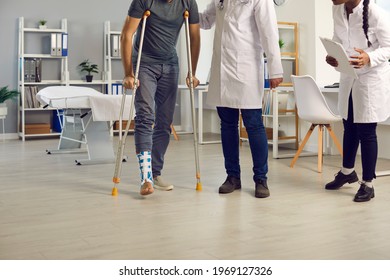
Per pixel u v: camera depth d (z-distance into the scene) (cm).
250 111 347
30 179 412
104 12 759
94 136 502
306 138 463
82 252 237
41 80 715
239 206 322
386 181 403
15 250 240
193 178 412
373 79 329
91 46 754
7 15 709
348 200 338
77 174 432
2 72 710
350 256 231
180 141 668
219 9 350
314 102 443
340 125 545
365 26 323
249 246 245
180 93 811
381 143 529
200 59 786
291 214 304
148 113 349
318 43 580
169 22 348
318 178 414
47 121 733
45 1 726
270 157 532
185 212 308
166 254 234
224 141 363
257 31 345
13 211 312
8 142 665
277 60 338
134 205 326
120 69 776
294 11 605
